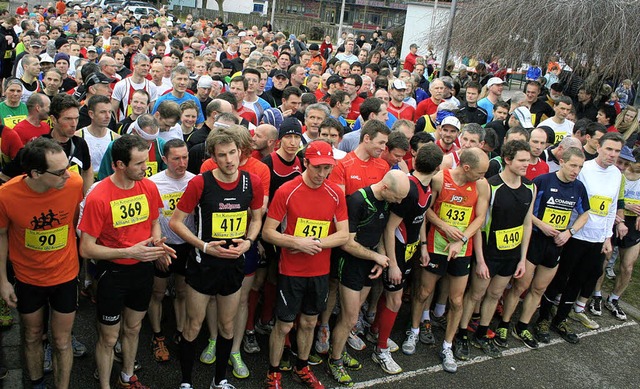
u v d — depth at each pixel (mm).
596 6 8484
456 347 5113
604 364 5254
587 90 8844
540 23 8844
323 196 3971
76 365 4336
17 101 6051
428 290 4863
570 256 5430
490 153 6020
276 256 4559
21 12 24031
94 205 3500
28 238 3430
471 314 5105
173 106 5352
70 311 3662
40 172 3246
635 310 6383
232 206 3771
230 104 5395
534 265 5172
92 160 5121
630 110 8047
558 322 5711
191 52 9320
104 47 13414
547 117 8312
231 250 3725
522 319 5488
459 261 4730
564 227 5188
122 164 3521
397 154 4785
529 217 4926
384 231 4371
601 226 5387
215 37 14852
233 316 3969
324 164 3742
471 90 7777
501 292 5070
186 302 3908
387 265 4254
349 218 4145
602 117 8133
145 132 4883
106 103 5031
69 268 3633
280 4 56531
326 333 4824
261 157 4957
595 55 8648
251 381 4395
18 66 9398
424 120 7312
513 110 7398
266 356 4758
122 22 18141
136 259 3607
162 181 4340
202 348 4773
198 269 3809
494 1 9578
